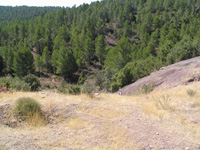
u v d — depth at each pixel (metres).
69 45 66.88
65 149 3.20
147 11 91.81
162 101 7.27
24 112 4.64
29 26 73.12
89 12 95.62
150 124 4.78
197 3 90.31
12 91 7.35
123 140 3.73
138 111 6.16
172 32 42.50
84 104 6.30
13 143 3.13
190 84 9.75
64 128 4.28
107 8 104.56
